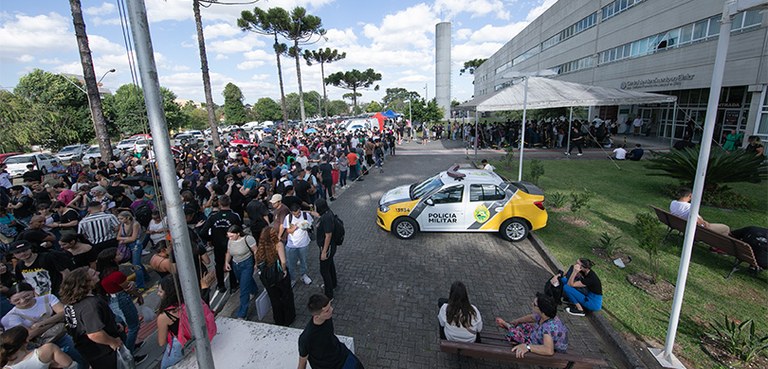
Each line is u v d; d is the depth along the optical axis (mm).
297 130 37812
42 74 39594
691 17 20312
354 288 6219
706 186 10547
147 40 1968
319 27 33969
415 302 5746
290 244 6152
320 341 3275
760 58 15992
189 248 2314
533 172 13062
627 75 26844
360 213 10562
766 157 9750
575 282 5230
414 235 8359
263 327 4336
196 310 2424
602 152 20781
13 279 5387
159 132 2080
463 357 4516
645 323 4922
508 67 61312
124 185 10281
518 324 4414
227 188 9055
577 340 4781
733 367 4117
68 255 5430
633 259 6836
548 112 29641
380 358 4539
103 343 3582
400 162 20641
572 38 36188
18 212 8953
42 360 3279
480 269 6781
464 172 8781
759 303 5297
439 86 58344
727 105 18938
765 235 5969
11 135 29656
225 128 57500
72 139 39312
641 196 11141
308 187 9125
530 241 8016
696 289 5715
